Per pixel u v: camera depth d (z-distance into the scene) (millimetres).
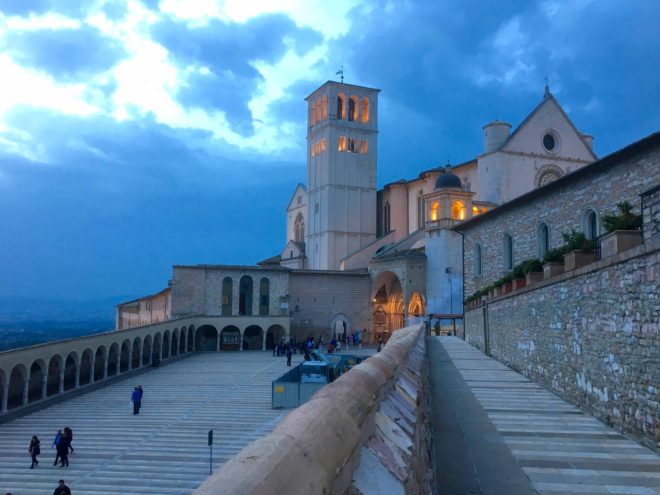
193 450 27219
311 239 97062
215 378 48094
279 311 73500
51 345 38594
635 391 13242
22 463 25375
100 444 28484
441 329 67438
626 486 9781
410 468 4102
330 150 93250
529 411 16875
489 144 70812
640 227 15805
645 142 27266
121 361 52469
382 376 5199
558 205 37219
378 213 97938
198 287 70875
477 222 51781
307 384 36531
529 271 26281
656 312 12141
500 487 9648
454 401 18578
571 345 18297
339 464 2721
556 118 70500
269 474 2033
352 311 78812
